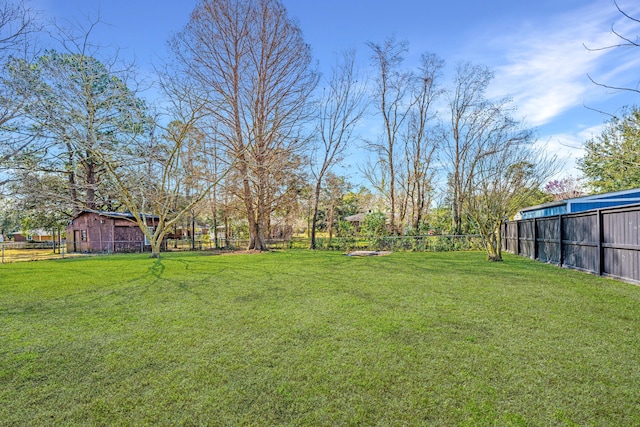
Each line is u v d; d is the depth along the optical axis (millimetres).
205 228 31109
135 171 12062
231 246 19609
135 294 5562
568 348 3000
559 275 7008
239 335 3455
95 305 4840
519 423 1933
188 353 3012
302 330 3570
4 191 8586
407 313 4160
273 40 15289
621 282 6121
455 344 3115
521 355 2855
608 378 2443
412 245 15742
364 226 18109
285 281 6566
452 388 2324
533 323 3719
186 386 2418
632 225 5934
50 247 26594
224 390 2350
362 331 3504
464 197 10727
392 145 19047
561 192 22094
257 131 15250
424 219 20047
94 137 9906
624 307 4363
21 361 2881
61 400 2258
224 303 4836
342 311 4289
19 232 33188
